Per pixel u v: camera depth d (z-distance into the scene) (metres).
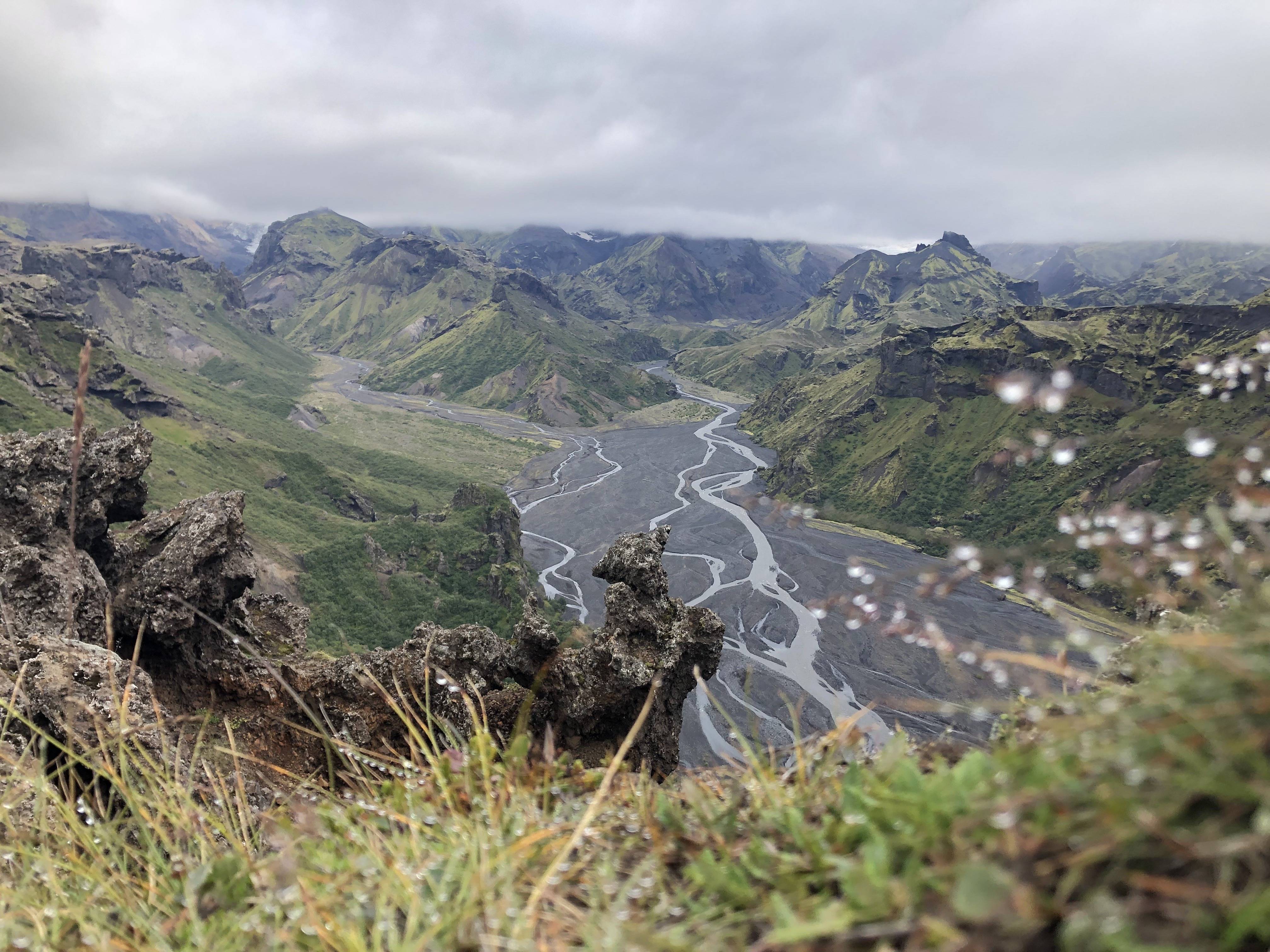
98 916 4.00
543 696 20.73
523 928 3.16
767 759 4.29
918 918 2.61
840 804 3.63
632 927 3.01
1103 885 2.43
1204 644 2.53
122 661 12.43
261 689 19.77
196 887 4.04
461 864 3.68
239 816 5.40
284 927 3.54
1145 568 2.86
